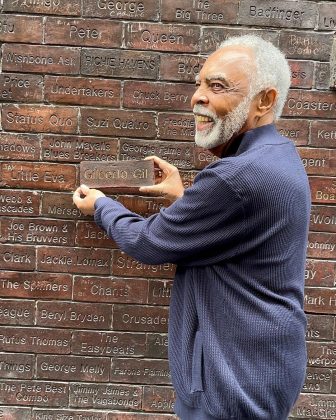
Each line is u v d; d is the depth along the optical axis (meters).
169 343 1.67
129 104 2.21
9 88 2.19
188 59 2.19
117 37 2.18
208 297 1.58
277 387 1.51
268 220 1.49
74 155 2.23
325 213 2.26
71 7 2.16
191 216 1.53
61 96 2.20
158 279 2.29
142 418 2.33
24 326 2.29
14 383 2.31
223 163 1.50
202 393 1.55
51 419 2.32
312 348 2.31
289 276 1.54
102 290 2.29
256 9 2.17
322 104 2.21
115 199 2.23
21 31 2.17
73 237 2.26
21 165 2.22
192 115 2.21
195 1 2.16
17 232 2.25
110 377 2.31
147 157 2.17
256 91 1.57
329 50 2.19
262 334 1.50
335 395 2.32
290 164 1.54
